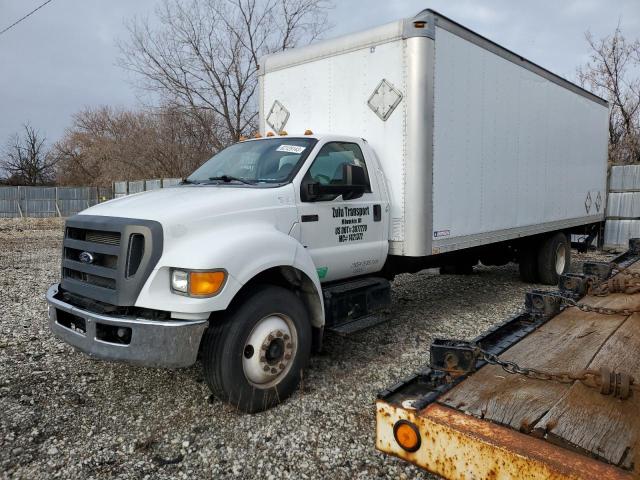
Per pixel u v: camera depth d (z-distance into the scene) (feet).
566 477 5.09
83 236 12.83
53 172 170.71
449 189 18.16
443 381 7.42
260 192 13.60
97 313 11.58
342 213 15.60
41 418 12.12
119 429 11.70
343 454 10.62
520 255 28.50
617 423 6.04
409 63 16.43
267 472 10.03
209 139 79.00
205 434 11.47
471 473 5.82
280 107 20.39
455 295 25.95
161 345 10.75
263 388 12.46
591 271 13.19
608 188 46.29
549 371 7.42
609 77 67.87
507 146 21.99
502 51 21.08
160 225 11.38
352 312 15.47
